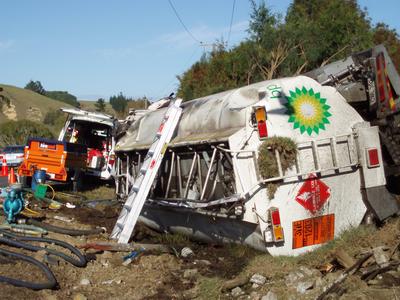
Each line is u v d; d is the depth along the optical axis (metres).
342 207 6.35
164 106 10.13
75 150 14.84
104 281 6.37
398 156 6.73
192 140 7.06
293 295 5.15
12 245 7.26
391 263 5.32
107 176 16.30
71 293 5.93
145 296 5.80
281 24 19.25
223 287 5.61
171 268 6.66
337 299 4.86
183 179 7.53
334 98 6.49
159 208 8.17
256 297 5.32
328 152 6.25
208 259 6.91
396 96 6.76
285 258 6.01
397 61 18.03
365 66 6.68
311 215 6.13
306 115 6.24
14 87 87.94
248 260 6.27
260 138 5.98
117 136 10.71
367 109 6.82
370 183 6.41
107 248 7.40
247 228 6.28
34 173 13.48
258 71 19.06
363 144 6.41
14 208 8.58
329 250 6.00
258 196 5.98
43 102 81.56
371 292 4.85
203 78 21.78
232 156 6.11
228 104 6.71
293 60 18.14
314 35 18.70
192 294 5.75
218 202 6.21
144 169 7.98
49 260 6.65
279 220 5.95
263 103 6.14
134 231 9.04
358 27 19.72
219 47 22.62
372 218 6.52
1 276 5.91
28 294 5.70
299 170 6.05
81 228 9.34
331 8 20.00
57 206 11.62
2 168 14.84
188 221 7.67
